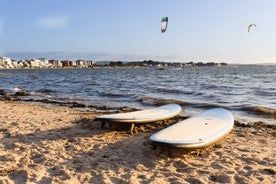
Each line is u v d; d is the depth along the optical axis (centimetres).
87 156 612
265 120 1145
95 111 1346
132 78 5050
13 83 3784
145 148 668
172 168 544
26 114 1152
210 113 923
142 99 1798
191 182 482
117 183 475
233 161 589
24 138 758
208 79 4338
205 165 566
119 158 598
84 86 3123
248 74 6291
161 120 934
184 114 1255
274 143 747
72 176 500
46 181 479
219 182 485
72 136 782
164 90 2430
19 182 477
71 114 1177
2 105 1481
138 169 538
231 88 2583
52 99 1916
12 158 592
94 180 487
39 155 615
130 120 820
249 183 477
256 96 1941
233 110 1370
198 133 652
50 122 970
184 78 4775
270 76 5175
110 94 2156
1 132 823
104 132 828
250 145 721
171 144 567
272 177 502
